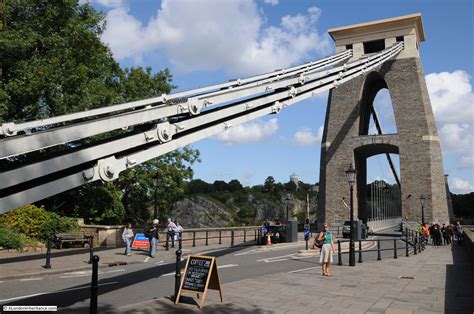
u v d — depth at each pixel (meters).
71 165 8.02
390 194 65.81
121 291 11.16
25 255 18.34
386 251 24.75
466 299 10.29
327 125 51.19
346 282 12.71
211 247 24.70
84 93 22.41
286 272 14.83
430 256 21.98
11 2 20.67
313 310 8.99
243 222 101.25
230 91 14.70
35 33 21.06
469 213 88.50
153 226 19.36
